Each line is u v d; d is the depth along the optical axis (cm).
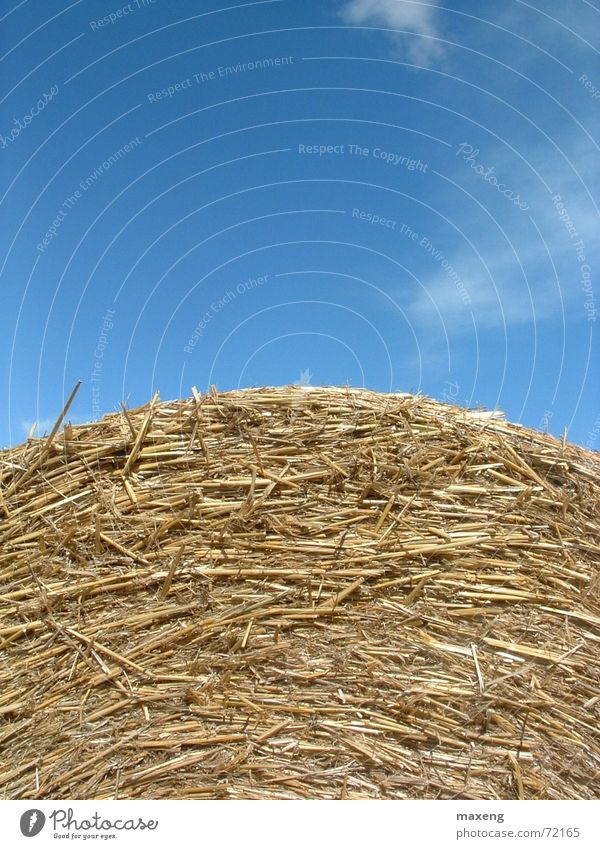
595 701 137
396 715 135
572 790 132
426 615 139
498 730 135
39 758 130
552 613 142
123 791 129
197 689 134
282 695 135
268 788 130
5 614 138
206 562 141
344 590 139
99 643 136
